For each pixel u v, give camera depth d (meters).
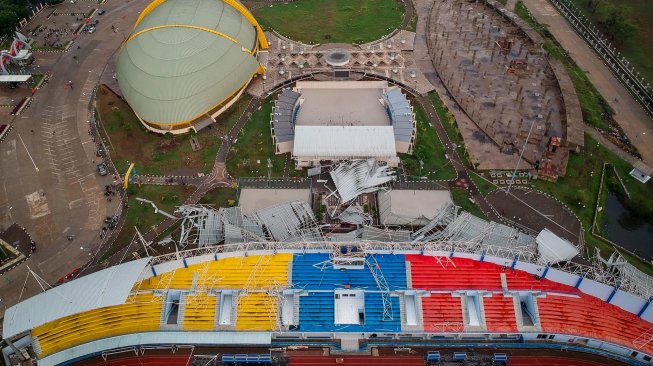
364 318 86.50
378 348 86.31
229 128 131.38
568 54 157.12
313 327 86.19
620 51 157.50
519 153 122.00
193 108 129.00
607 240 103.88
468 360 84.25
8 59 152.38
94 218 109.69
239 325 86.44
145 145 127.19
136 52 136.62
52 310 80.38
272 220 102.62
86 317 86.88
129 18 177.38
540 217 107.88
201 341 84.88
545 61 153.00
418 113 134.75
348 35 166.25
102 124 133.62
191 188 115.69
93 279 85.12
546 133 127.38
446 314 86.75
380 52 156.62
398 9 180.38
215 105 132.25
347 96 139.50
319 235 100.62
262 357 83.81
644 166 115.81
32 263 101.31
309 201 109.31
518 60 151.25
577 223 106.81
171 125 128.25
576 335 84.75
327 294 88.94
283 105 130.62
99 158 123.88
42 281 97.88
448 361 84.19
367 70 149.88
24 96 143.00
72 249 103.69
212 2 148.50
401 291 88.50
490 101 137.88
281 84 145.25
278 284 89.75
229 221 102.69
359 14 177.62
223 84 133.62
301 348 86.38
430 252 93.00
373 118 132.25
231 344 85.94
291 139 122.00
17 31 168.62
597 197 112.62
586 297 88.12
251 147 125.88
